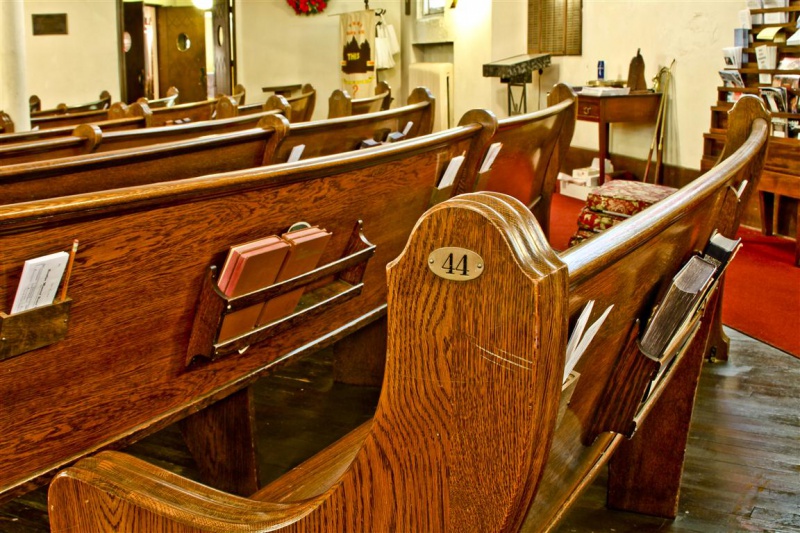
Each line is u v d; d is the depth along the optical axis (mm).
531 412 808
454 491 886
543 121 3695
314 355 3537
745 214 5809
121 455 1133
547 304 794
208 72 19359
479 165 2926
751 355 3479
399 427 903
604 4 7500
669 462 2182
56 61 10328
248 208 1791
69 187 2016
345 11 12266
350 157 2035
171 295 1714
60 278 1418
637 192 3715
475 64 9977
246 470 2283
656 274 1405
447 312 841
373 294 2562
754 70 5262
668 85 6641
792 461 2574
